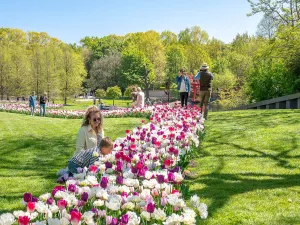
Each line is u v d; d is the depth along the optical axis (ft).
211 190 17.26
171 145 19.57
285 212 14.16
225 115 50.80
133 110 65.87
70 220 9.08
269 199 15.70
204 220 13.71
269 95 88.07
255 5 76.74
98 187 11.38
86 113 19.67
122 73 262.06
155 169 16.55
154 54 267.39
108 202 10.97
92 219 9.60
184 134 21.88
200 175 20.18
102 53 351.67
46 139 36.91
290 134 30.35
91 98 289.12
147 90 254.06
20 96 205.87
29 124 53.11
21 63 200.44
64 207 10.16
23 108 105.29
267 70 90.43
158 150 18.24
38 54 194.70
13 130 45.52
